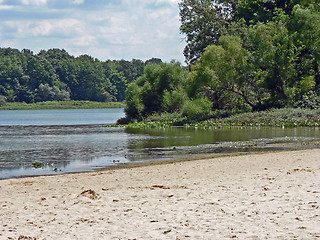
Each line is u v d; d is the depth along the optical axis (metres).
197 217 8.68
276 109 48.12
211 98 57.16
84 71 199.25
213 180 13.49
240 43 54.81
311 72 53.81
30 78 181.88
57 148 27.69
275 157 19.53
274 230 7.51
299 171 14.42
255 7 66.81
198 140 30.83
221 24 72.06
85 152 25.33
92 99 197.62
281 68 50.41
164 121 54.88
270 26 52.69
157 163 19.92
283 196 10.27
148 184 13.27
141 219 8.74
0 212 9.91
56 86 187.38
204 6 72.81
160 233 7.67
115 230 7.99
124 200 10.76
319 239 6.95
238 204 9.66
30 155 24.22
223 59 51.72
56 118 80.69
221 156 21.77
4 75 174.50
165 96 60.19
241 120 46.38
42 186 13.93
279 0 63.62
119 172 16.92
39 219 9.10
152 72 65.50
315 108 47.41
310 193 10.47
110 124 59.09
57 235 7.81
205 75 51.12
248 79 52.22
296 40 51.97
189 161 20.02
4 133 42.00
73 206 10.27
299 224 7.82
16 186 14.10
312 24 51.22
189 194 11.13
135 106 62.09
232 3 74.31
